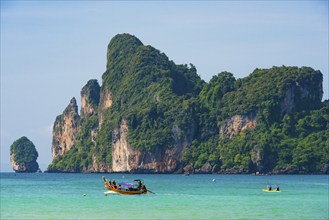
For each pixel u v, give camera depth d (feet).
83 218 269.64
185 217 275.39
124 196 390.83
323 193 445.78
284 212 298.56
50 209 306.14
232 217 276.41
